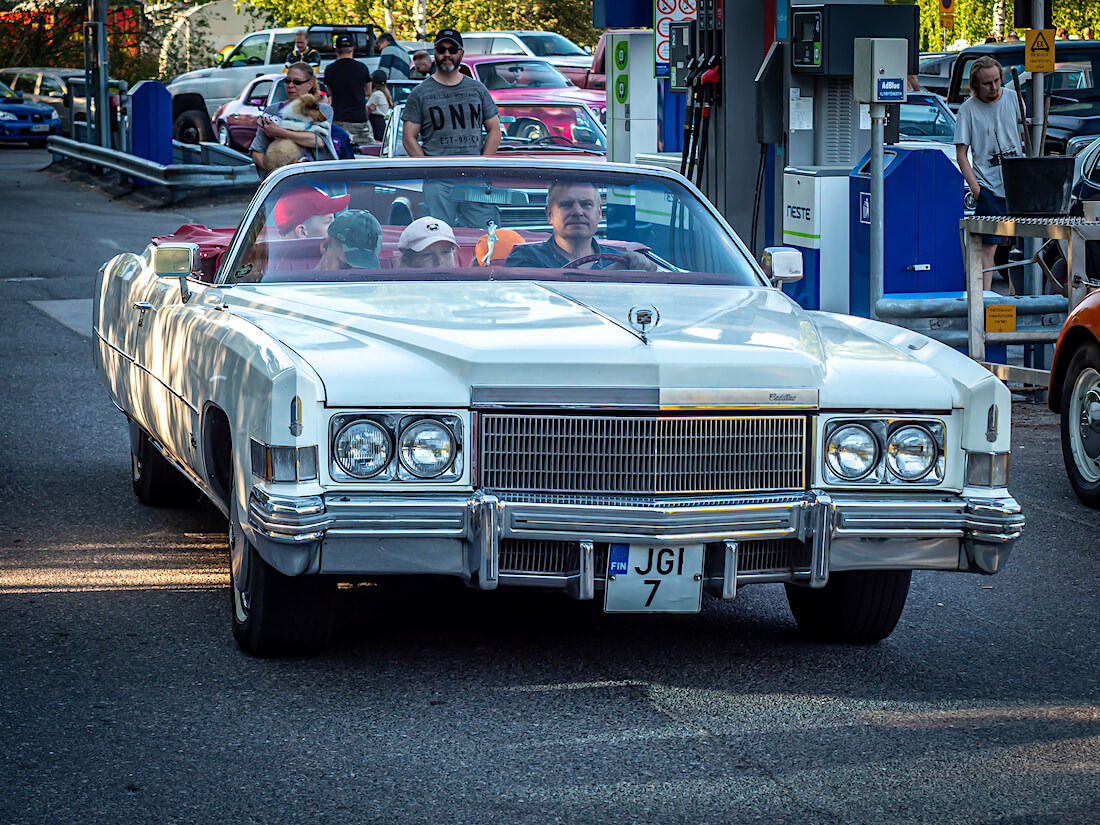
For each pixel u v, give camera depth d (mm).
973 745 5402
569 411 5609
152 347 7797
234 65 38125
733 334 6125
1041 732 5543
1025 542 8586
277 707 5688
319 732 5434
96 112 31703
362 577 6109
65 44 54750
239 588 6188
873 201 13219
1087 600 7422
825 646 6621
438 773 5070
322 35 37219
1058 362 9680
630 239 7727
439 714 5641
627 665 6273
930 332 13406
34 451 10586
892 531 5793
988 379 5910
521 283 7230
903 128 20859
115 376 9047
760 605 7293
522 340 5824
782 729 5543
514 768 5125
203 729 5445
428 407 5590
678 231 7785
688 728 5539
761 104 14773
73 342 15117
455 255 7500
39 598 7145
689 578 5711
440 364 5719
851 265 14094
